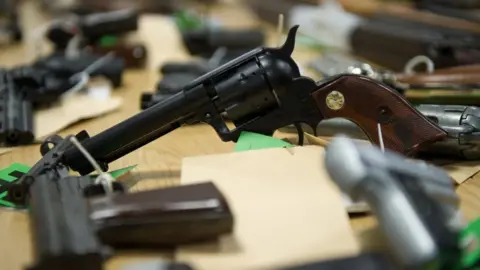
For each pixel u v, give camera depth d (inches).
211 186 17.1
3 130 23.8
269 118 21.0
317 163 19.9
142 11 51.3
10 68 31.5
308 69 31.8
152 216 16.1
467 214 19.1
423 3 42.2
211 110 20.6
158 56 37.6
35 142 24.4
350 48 37.1
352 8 41.7
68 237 15.1
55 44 36.9
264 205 18.2
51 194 16.9
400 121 20.5
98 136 20.2
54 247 14.7
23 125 24.3
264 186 19.0
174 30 44.8
